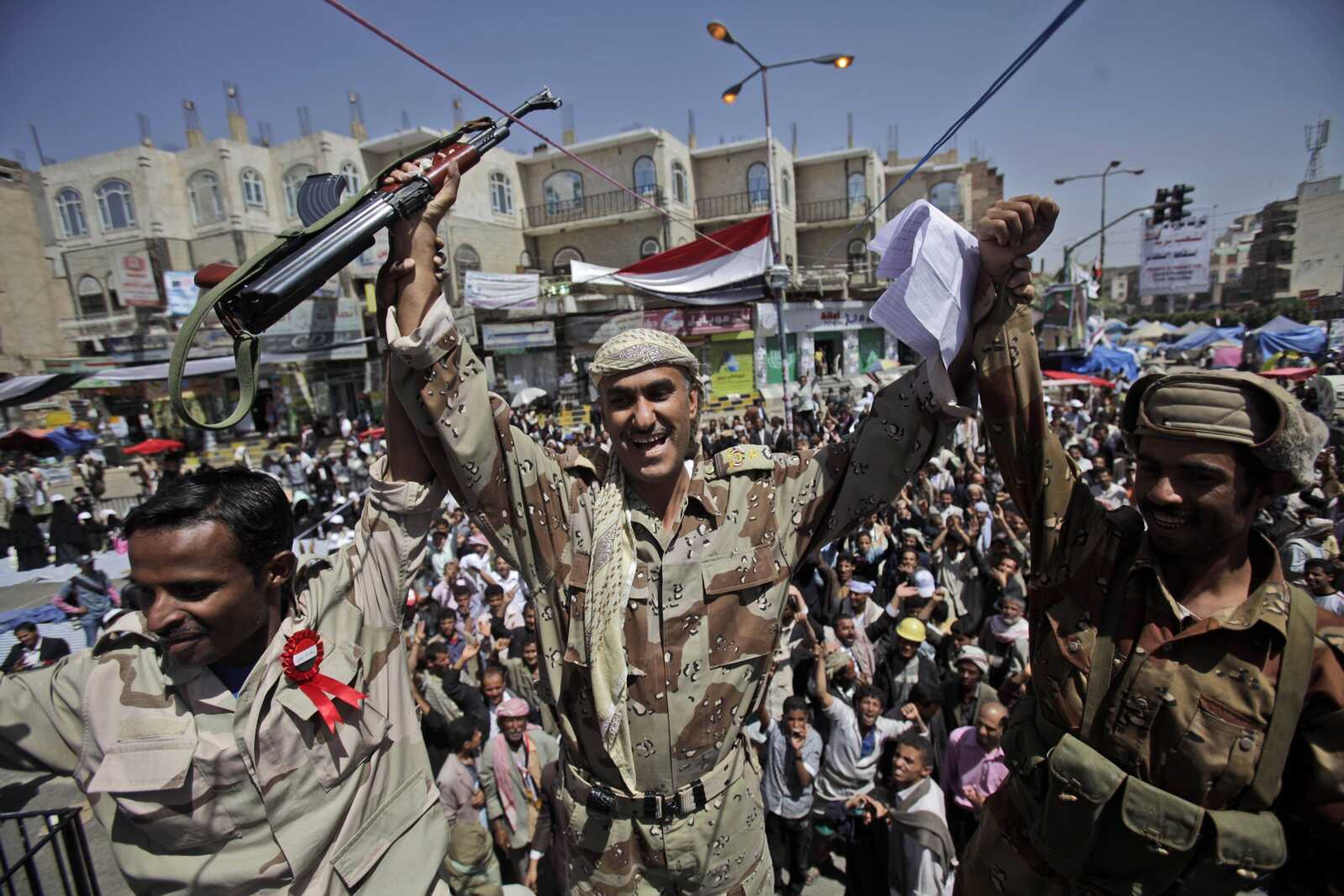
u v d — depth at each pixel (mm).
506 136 1650
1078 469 1801
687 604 1771
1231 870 1404
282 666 1519
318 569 1708
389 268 1552
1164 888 1475
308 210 1517
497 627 6441
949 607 6086
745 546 1823
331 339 24375
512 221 34688
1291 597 1442
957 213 39062
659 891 1862
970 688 4566
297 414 26281
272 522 1501
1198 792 1431
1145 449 1507
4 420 21266
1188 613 1495
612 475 1901
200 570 1376
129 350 23844
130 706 1479
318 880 1532
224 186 28781
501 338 22750
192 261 29922
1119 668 1543
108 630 1575
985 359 1628
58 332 23688
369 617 1724
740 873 1897
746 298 15391
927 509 9297
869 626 5902
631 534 1816
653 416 1677
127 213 28875
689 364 1765
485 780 4188
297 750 1513
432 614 6777
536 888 4082
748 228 13219
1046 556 1733
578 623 1802
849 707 4277
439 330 1547
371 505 1737
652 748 1773
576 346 24219
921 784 3771
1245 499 1438
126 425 23906
